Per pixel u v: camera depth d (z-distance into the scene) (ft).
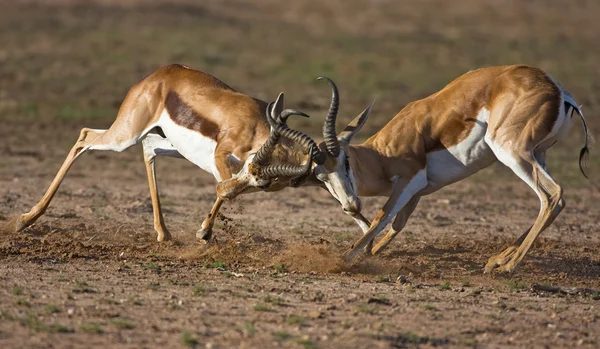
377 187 65.26
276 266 61.87
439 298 54.44
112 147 69.41
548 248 73.97
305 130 138.92
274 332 45.55
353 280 59.21
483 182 109.19
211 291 53.72
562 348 45.32
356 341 44.45
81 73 184.96
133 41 223.30
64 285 53.67
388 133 65.98
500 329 47.91
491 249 72.33
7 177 101.76
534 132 61.52
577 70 208.44
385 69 204.85
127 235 71.92
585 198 100.42
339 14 293.64
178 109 66.74
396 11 301.02
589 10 309.01
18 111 149.59
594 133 144.77
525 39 257.14
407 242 74.59
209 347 42.93
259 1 309.01
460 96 64.75
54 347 42.11
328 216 85.61
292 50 225.97
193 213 84.02
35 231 71.36
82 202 87.45
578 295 57.52
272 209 88.12
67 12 258.16
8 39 215.51
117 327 45.39
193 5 286.87
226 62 204.74
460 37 256.52
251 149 62.80
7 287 52.54
